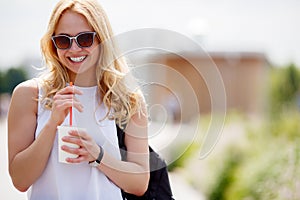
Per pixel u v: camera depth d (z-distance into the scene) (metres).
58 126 2.97
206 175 9.21
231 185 8.13
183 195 9.40
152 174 3.46
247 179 7.39
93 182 3.08
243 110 26.38
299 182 6.50
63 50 3.00
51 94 3.11
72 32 2.99
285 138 9.95
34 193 3.12
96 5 3.07
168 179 3.48
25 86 3.13
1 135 19.64
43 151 2.97
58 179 3.06
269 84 26.55
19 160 3.00
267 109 25.89
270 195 6.77
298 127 11.75
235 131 11.31
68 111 3.00
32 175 3.02
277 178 6.82
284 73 26.97
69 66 3.05
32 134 3.11
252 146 9.41
